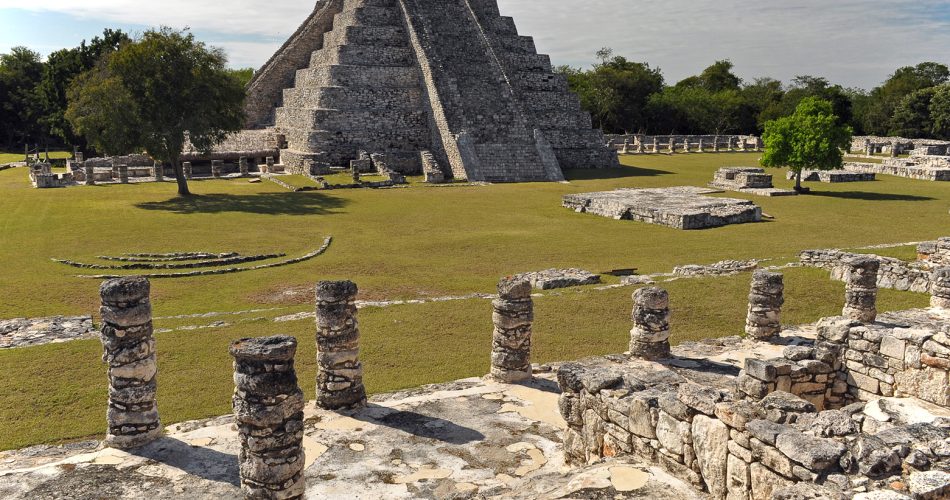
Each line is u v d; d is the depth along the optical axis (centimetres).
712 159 7231
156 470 1069
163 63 4147
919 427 765
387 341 1727
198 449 1138
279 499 948
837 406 1180
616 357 1541
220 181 5266
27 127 8969
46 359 1584
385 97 5988
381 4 6669
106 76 4244
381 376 1495
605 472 861
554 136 6297
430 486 1003
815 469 694
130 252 2870
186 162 5584
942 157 5862
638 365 1466
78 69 7419
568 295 2108
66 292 2300
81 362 1569
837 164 4409
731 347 1590
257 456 943
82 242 3061
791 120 4494
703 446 814
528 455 1095
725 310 1945
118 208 3922
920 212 3753
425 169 5403
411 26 6247
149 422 1162
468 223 3553
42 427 1243
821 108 4497
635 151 8075
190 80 4225
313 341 1714
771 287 1617
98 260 2739
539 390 1376
